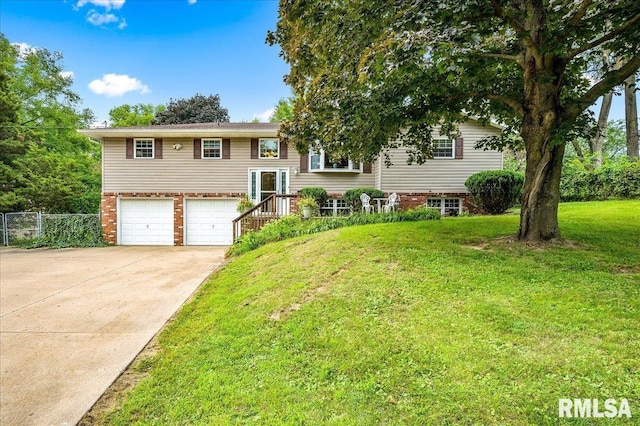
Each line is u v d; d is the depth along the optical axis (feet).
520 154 67.15
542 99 16.79
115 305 17.39
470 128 41.78
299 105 19.36
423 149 25.08
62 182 52.16
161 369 10.63
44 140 60.75
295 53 16.80
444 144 42.04
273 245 26.63
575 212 27.66
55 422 8.39
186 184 45.39
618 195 37.50
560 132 15.16
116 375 10.56
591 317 9.78
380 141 21.31
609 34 14.62
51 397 9.41
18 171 49.29
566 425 6.44
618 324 9.31
